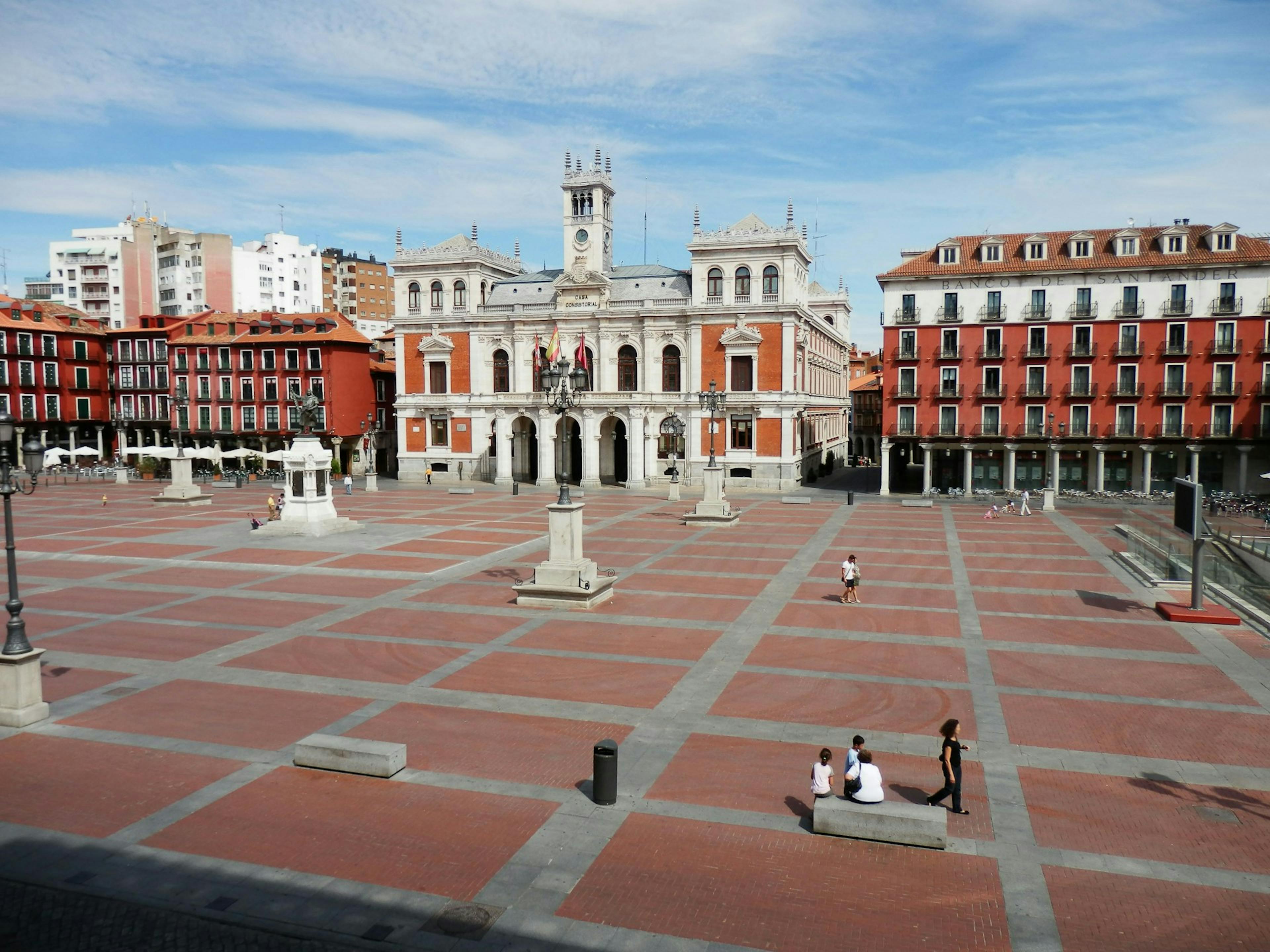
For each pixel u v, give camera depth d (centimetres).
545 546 4119
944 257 6762
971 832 1379
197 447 9169
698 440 7344
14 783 1549
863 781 1393
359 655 2323
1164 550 3325
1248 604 2764
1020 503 6138
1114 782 1558
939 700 1988
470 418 8062
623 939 1104
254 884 1226
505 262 8688
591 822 1408
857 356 14262
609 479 8006
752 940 1101
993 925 1134
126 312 13575
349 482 6888
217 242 13250
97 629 2594
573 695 2012
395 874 1253
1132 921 1141
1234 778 1573
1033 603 2958
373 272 16112
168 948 1086
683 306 7306
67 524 4919
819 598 3022
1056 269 6369
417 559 3756
